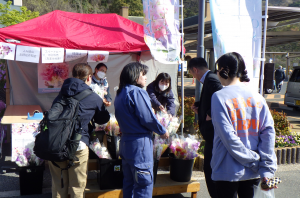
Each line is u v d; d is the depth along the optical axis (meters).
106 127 3.67
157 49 5.12
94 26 5.83
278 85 18.41
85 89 2.89
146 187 2.77
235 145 2.05
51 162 2.95
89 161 3.65
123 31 5.82
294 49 42.31
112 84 6.42
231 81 2.28
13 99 5.83
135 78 2.82
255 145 2.17
